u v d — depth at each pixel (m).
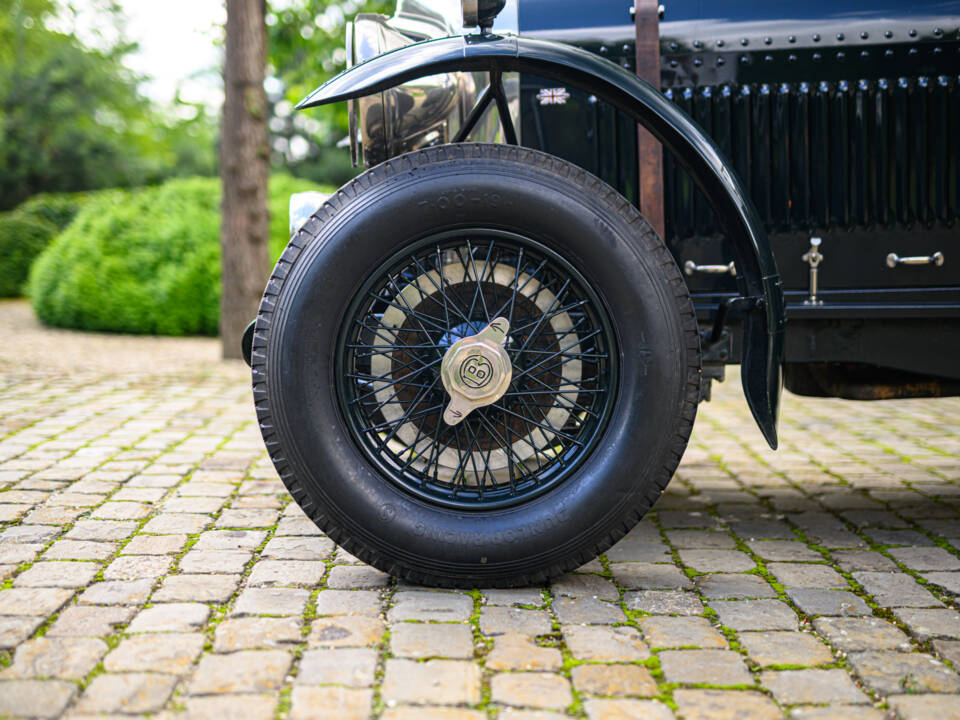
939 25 2.46
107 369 6.74
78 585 2.11
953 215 2.50
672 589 2.16
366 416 2.19
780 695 1.61
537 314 2.24
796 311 2.49
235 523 2.68
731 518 2.86
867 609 2.03
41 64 25.39
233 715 1.50
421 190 2.05
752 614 2.00
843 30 2.48
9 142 24.48
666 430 2.05
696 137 2.13
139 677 1.63
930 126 2.49
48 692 1.57
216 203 10.20
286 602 2.02
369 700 1.57
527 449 2.24
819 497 3.12
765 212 2.54
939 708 1.56
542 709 1.55
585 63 2.09
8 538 2.50
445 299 2.14
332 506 2.05
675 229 2.57
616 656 1.77
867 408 5.16
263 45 7.32
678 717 1.53
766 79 2.51
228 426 4.39
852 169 2.51
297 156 27.95
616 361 2.09
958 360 2.48
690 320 2.07
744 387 2.18
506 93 2.55
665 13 2.52
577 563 2.10
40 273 10.30
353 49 2.61
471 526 2.07
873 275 2.53
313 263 2.04
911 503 3.03
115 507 2.85
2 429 4.22
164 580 2.16
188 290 9.55
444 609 2.00
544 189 2.05
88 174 25.58
